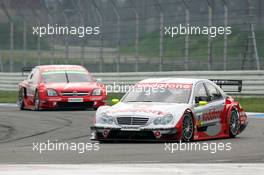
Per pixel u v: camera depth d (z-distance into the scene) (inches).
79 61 4168.3
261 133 1950.1
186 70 3523.6
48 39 4333.2
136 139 1665.8
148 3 3705.7
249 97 3191.4
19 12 4473.4
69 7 4138.8
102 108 1728.6
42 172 1143.6
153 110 1672.0
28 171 1156.5
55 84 2910.9
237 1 3277.6
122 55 3880.4
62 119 2433.6
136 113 1665.8
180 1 3513.8
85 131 2020.2
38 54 4387.3
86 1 4045.3
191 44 3508.9
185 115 1680.6
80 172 1143.0
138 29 3779.5
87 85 2915.8
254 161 1304.1
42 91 2886.3
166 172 1138.0
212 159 1338.6
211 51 3378.4
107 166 1218.0
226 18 3309.5
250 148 1539.1
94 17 4025.6
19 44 4527.6
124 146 1599.4
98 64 4052.7
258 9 3223.4
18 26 4517.7
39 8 4320.9
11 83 4419.3
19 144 1699.1
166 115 1656.0
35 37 4439.0
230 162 1289.4
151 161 1309.1
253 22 3235.7
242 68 3253.0
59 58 4286.4
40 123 2285.9
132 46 3821.4
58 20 4215.1
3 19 4667.8
